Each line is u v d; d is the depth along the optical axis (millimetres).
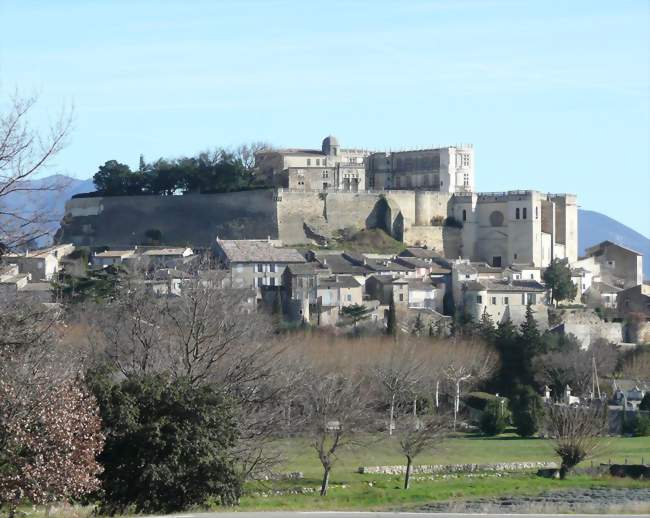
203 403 95375
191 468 93625
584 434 147875
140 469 92625
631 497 123938
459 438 181875
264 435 113750
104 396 94000
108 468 92750
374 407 179500
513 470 150000
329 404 147500
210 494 95438
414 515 93188
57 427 84250
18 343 85688
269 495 118562
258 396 120938
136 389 95625
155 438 92625
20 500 83625
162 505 93375
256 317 183500
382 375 189000
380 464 149750
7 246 75188
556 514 97875
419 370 198000
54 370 90188
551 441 176125
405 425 161000
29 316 86562
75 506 92062
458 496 125312
